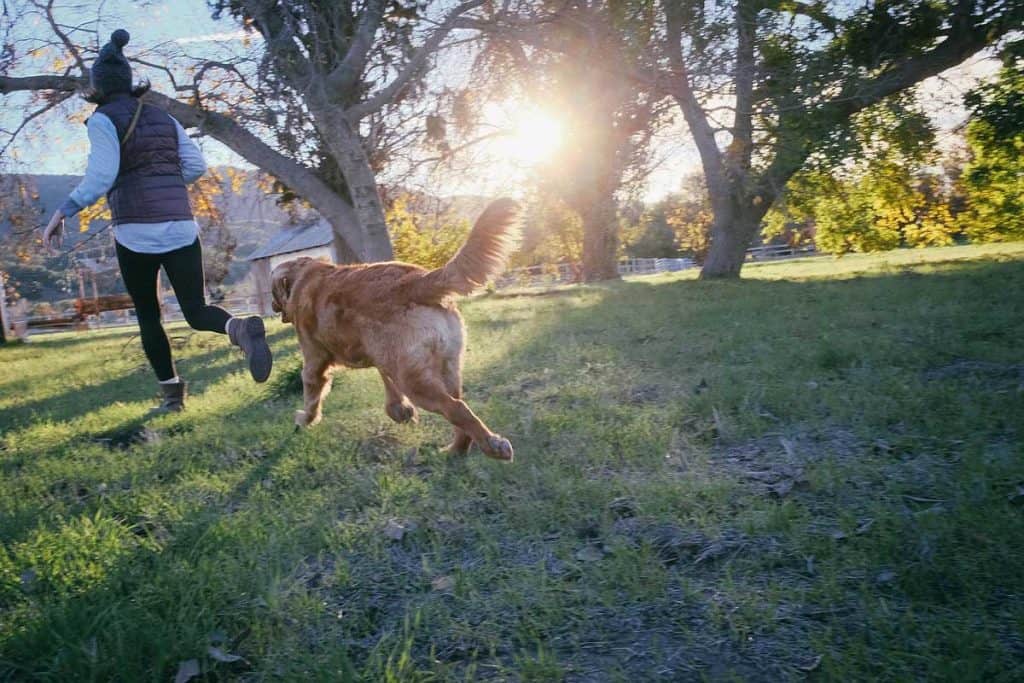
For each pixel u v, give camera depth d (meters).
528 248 30.45
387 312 4.14
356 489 3.85
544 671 2.31
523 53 12.27
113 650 2.43
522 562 3.05
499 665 2.39
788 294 12.16
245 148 12.71
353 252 13.59
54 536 3.33
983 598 2.53
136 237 5.04
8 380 10.07
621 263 51.88
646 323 9.21
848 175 17.72
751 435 4.43
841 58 16.81
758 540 3.07
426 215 15.06
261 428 5.12
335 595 2.86
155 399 6.85
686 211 39.97
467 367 6.90
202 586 2.76
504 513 3.45
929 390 4.84
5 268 14.05
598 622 2.60
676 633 2.52
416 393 4.03
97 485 4.22
